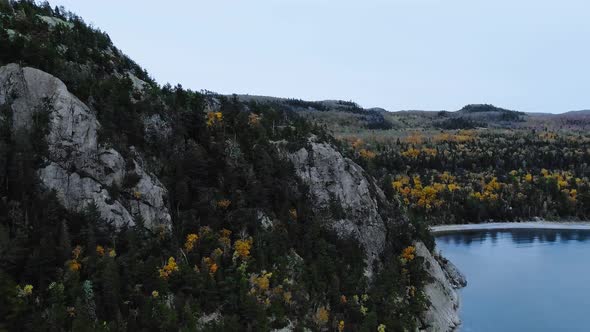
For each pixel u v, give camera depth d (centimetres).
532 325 12275
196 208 10106
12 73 8869
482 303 14000
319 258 10769
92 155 8894
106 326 7250
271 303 9294
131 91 10875
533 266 18262
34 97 8869
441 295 13138
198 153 10669
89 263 7794
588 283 15912
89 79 10206
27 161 8138
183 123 11269
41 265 7375
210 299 8638
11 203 7869
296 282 10150
